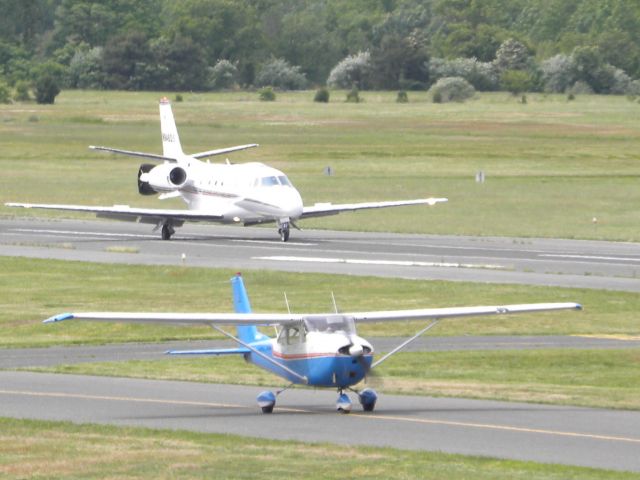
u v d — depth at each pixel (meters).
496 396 110.44
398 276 197.88
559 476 77.94
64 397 110.12
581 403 106.62
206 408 104.38
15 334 155.25
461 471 79.12
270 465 81.06
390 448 86.38
